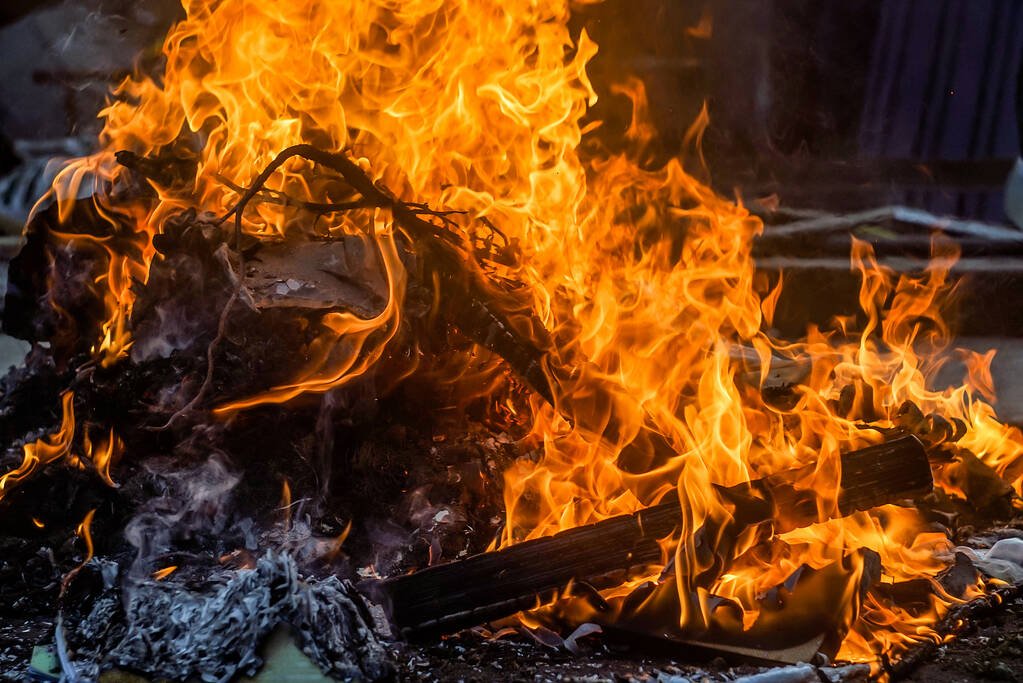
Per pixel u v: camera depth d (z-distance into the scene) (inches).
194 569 107.5
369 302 111.7
